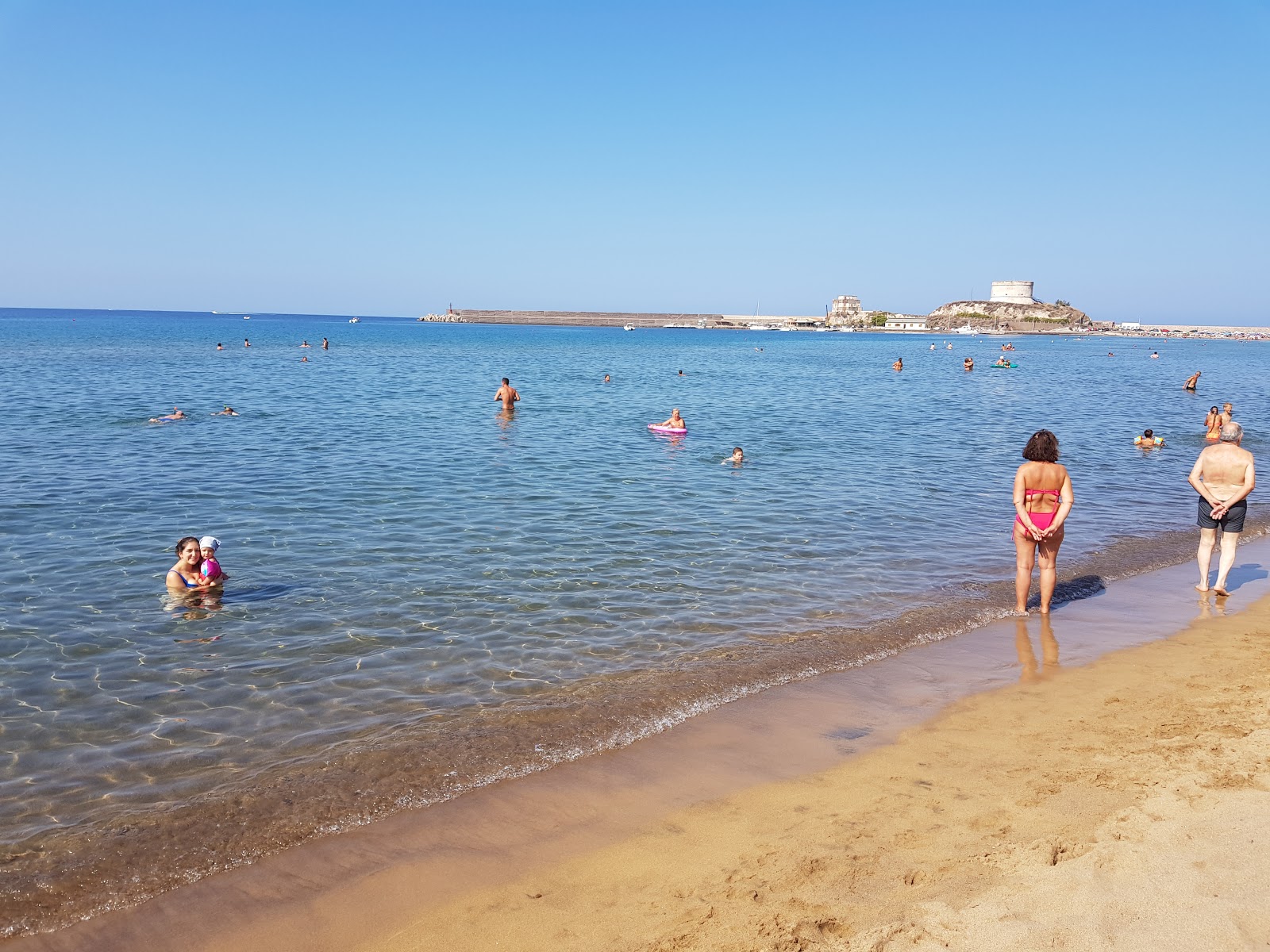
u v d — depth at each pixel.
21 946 4.77
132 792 6.42
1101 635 9.95
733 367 70.12
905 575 12.29
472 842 5.77
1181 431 31.02
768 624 10.20
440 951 4.66
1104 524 15.90
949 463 22.50
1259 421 33.69
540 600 10.91
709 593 11.32
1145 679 8.51
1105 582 12.25
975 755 6.84
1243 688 8.12
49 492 16.62
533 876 5.35
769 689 8.34
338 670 8.71
